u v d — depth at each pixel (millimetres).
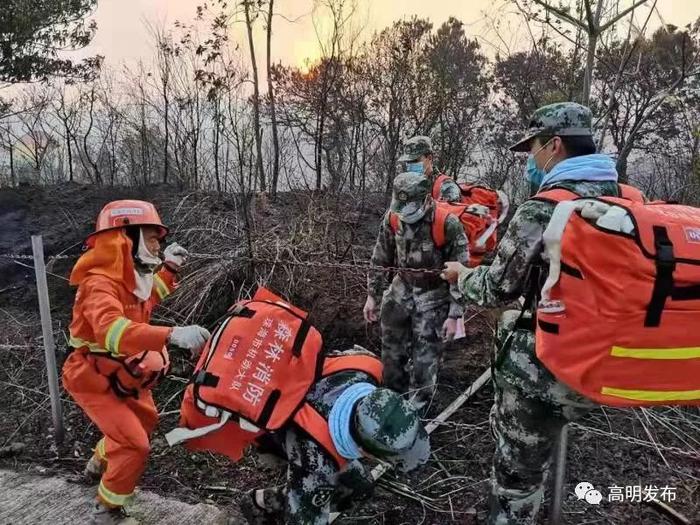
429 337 3984
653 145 8016
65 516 3146
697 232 2102
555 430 2535
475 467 3742
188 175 7523
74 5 11516
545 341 2205
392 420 2162
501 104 8727
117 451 2861
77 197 7062
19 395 4434
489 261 4996
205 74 7637
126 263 2832
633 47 5012
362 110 7859
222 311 5047
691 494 3467
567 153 2521
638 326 2039
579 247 2094
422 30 8531
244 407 2303
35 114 9648
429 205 3885
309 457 2322
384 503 3391
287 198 7176
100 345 2746
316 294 5066
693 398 2166
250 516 2910
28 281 5711
